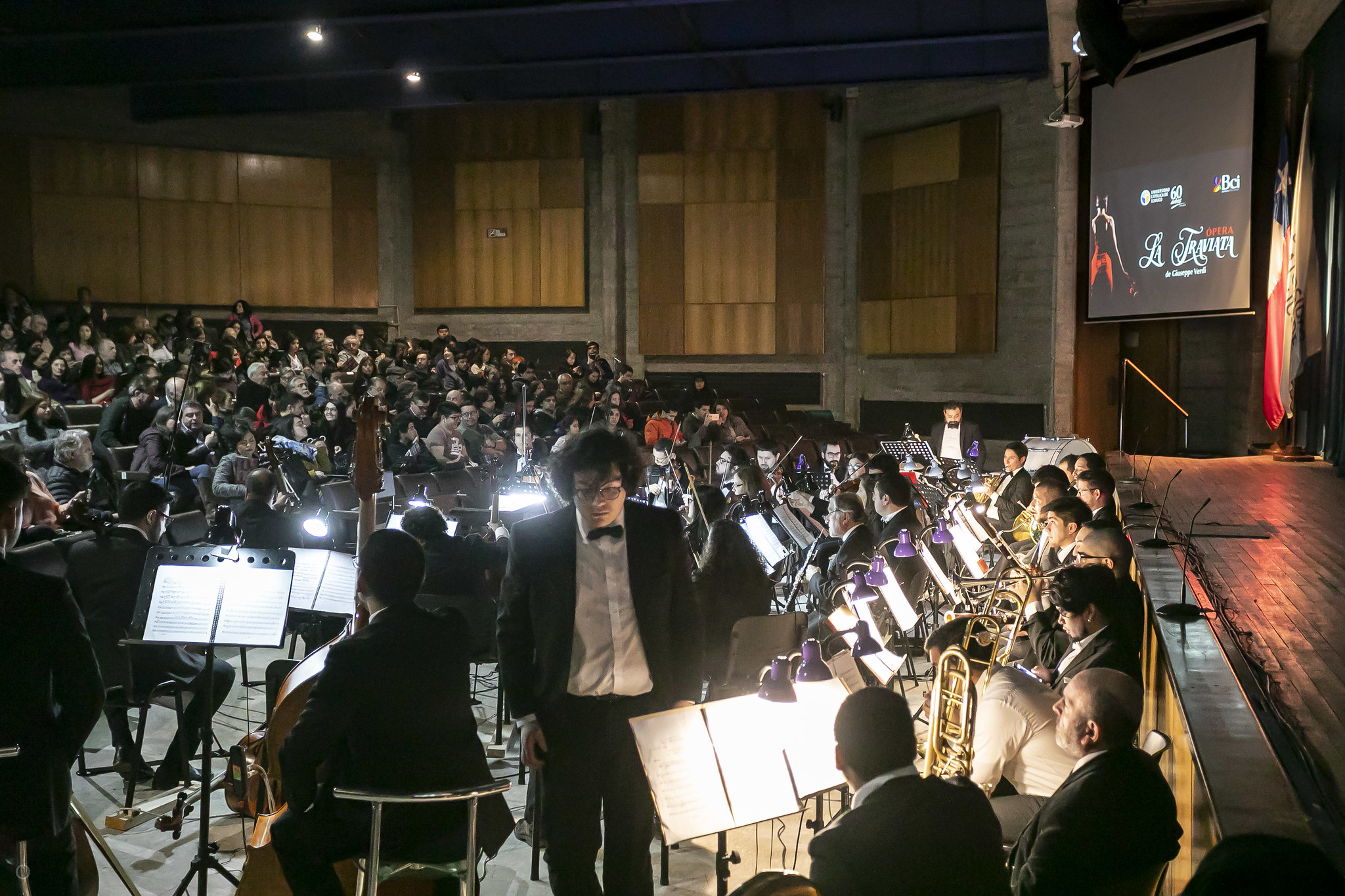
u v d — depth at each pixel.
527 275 21.91
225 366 15.31
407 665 2.96
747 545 5.05
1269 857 1.39
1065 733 2.77
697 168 21.00
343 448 12.87
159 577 3.89
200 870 3.89
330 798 3.04
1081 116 15.95
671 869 4.29
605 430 3.19
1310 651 4.82
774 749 3.08
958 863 2.17
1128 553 4.82
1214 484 11.56
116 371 15.09
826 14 14.12
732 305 21.06
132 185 19.97
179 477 9.54
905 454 11.34
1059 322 16.73
